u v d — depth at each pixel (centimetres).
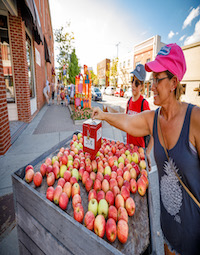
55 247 116
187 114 87
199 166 88
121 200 119
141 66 227
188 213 94
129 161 182
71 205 123
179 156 90
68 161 170
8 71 630
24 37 622
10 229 203
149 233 105
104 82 5069
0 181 287
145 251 96
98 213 111
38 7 1013
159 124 106
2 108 384
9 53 613
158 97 97
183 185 93
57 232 112
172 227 104
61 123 709
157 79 95
